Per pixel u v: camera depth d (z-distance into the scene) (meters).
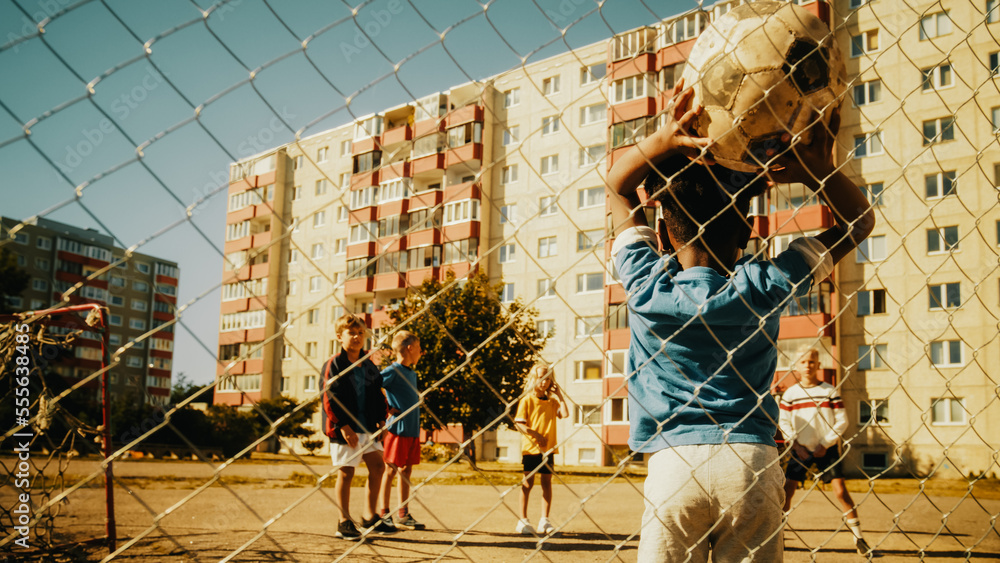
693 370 1.69
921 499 9.79
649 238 1.85
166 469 11.94
